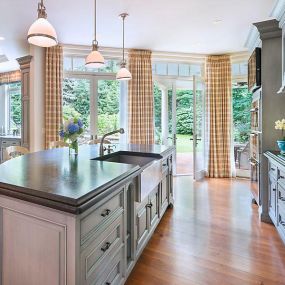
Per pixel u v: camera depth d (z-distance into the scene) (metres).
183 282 2.05
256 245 2.65
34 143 4.84
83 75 5.39
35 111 4.84
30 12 3.53
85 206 1.17
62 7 3.46
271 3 3.41
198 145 5.80
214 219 3.34
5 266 1.43
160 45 5.18
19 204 1.35
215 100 5.85
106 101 5.55
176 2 3.36
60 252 1.22
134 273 2.17
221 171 5.87
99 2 3.32
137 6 3.46
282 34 3.07
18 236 1.37
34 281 1.32
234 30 4.36
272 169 3.06
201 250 2.55
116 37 4.68
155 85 5.90
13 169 1.80
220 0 3.33
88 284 1.30
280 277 2.11
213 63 5.84
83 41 4.93
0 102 7.25
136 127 5.44
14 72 6.79
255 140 3.78
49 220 1.25
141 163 2.86
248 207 3.80
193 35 4.59
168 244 2.67
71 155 2.55
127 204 2.01
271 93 3.25
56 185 1.36
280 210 2.70
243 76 5.86
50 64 4.93
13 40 4.59
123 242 1.79
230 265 2.29
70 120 2.52
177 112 6.14
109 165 1.98
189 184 5.22
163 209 3.26
